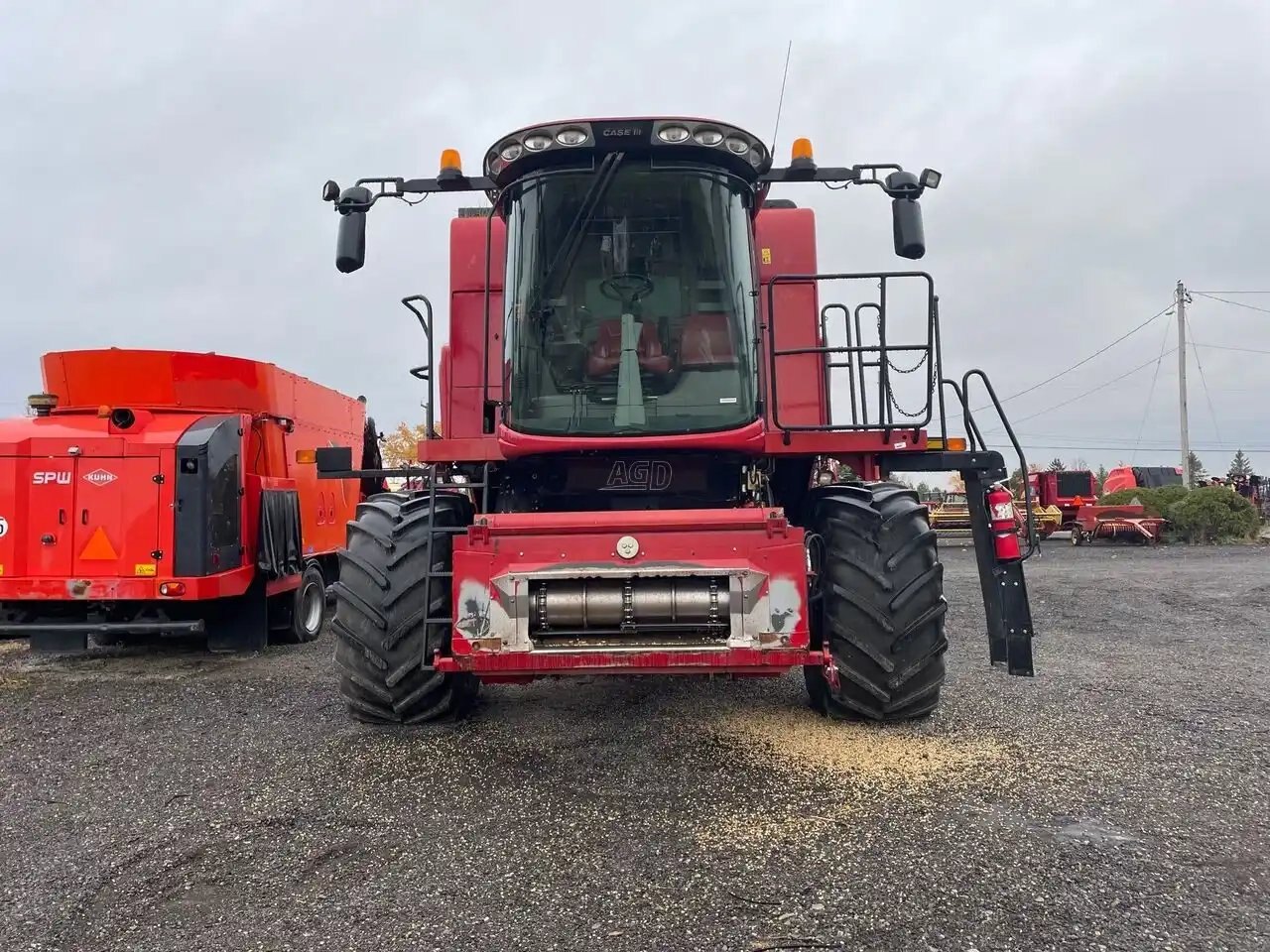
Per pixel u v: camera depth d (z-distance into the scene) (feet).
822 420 18.29
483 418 15.07
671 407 14.70
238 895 9.39
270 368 28.17
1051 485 84.17
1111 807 11.51
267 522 25.85
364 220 16.11
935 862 9.86
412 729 15.43
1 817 11.93
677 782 12.56
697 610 12.61
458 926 8.63
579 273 14.88
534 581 12.75
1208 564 53.01
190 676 21.98
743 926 8.52
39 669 23.41
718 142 14.62
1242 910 8.73
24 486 23.17
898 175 15.71
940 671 14.70
